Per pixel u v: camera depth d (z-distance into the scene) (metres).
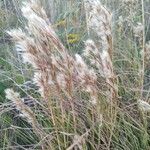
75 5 0.96
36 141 0.57
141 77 0.60
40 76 0.44
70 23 0.90
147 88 0.64
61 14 0.92
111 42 0.47
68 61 0.44
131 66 0.68
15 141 0.59
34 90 0.65
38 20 0.42
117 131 0.54
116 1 0.90
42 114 0.60
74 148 0.52
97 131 0.55
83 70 0.46
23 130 0.61
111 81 0.49
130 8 0.79
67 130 0.52
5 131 0.57
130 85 0.62
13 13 1.00
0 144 0.58
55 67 0.44
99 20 0.46
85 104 0.57
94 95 0.48
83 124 0.53
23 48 0.42
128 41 0.74
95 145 0.53
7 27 0.93
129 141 0.55
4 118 0.61
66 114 0.55
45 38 0.43
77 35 0.82
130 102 0.61
